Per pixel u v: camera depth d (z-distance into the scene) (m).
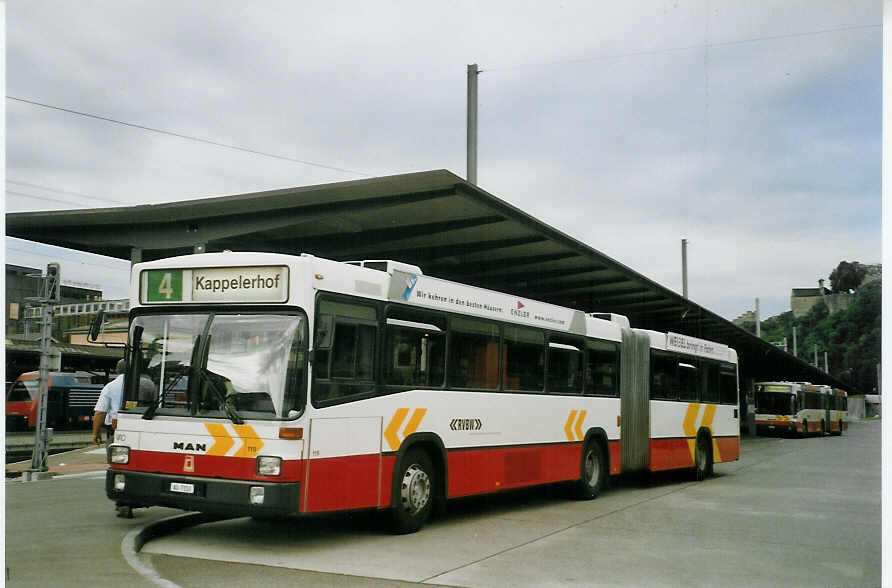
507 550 8.83
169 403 8.45
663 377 16.50
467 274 23.86
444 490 10.22
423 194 15.75
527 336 12.30
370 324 9.17
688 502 13.67
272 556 8.17
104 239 20.41
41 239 21.12
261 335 8.30
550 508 12.66
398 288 9.67
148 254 22.78
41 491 12.39
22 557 7.53
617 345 14.99
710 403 18.55
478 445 10.95
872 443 38.03
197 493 8.10
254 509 7.85
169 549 8.49
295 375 8.12
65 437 30.55
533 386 12.38
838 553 9.07
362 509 8.84
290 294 8.27
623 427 14.89
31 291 49.53
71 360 37.09
